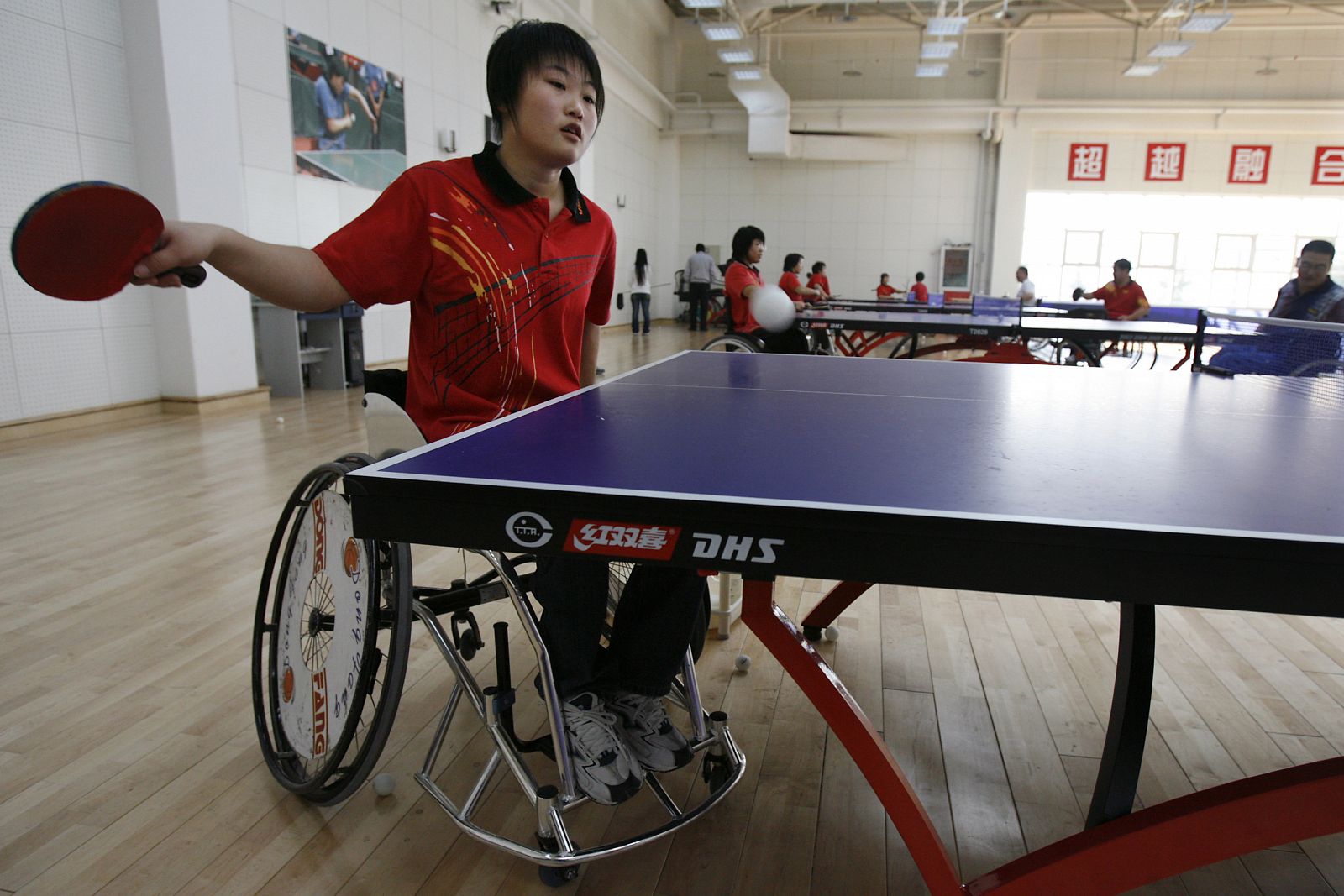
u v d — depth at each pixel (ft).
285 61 18.92
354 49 21.36
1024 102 46.60
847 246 51.34
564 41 4.35
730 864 4.19
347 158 21.25
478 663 6.34
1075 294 33.94
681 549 2.48
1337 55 44.19
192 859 4.13
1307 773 3.03
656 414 4.12
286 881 3.99
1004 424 3.98
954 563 2.30
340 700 4.13
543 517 2.58
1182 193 47.01
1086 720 5.64
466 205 4.45
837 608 6.59
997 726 5.55
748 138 49.75
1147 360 27.73
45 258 2.49
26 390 14.06
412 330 4.82
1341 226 47.91
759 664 6.44
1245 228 48.93
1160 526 2.19
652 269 50.83
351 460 4.36
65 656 6.27
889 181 50.19
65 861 4.09
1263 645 6.85
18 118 13.60
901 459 3.09
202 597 7.38
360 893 3.92
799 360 7.40
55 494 10.66
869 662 6.50
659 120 49.11
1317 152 45.21
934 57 38.04
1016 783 4.90
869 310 24.30
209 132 16.46
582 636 4.14
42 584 7.65
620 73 40.73
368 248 4.14
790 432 3.64
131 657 6.26
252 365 17.98
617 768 3.98
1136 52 43.96
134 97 15.61
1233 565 2.15
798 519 2.37
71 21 14.40
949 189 49.62
